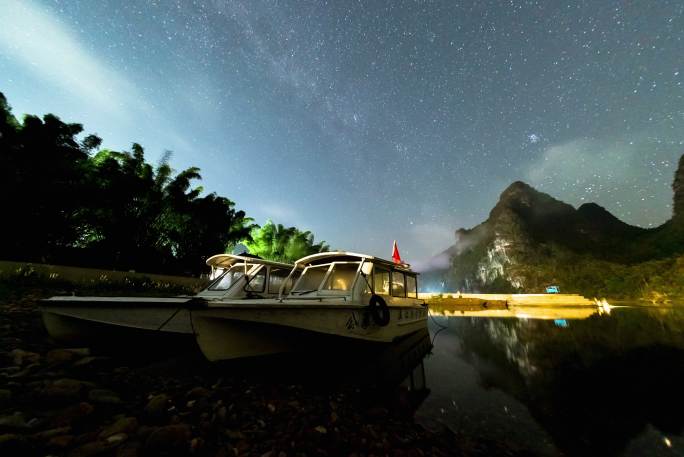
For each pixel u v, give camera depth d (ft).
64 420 9.83
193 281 55.77
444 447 11.18
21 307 25.48
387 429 12.21
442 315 74.18
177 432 9.34
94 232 49.60
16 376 12.66
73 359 15.88
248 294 22.81
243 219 75.87
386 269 28.32
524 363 23.93
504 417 13.92
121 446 8.74
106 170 48.70
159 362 18.66
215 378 16.24
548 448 11.27
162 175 59.26
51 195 39.37
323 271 27.04
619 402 15.51
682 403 15.21
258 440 10.23
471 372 21.54
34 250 41.29
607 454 10.85
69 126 43.29
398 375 20.59
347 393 16.26
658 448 11.11
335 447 10.30
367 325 22.41
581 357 25.55
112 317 18.37
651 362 23.43
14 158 38.11
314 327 18.31
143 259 53.52
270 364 18.40
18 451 7.74
